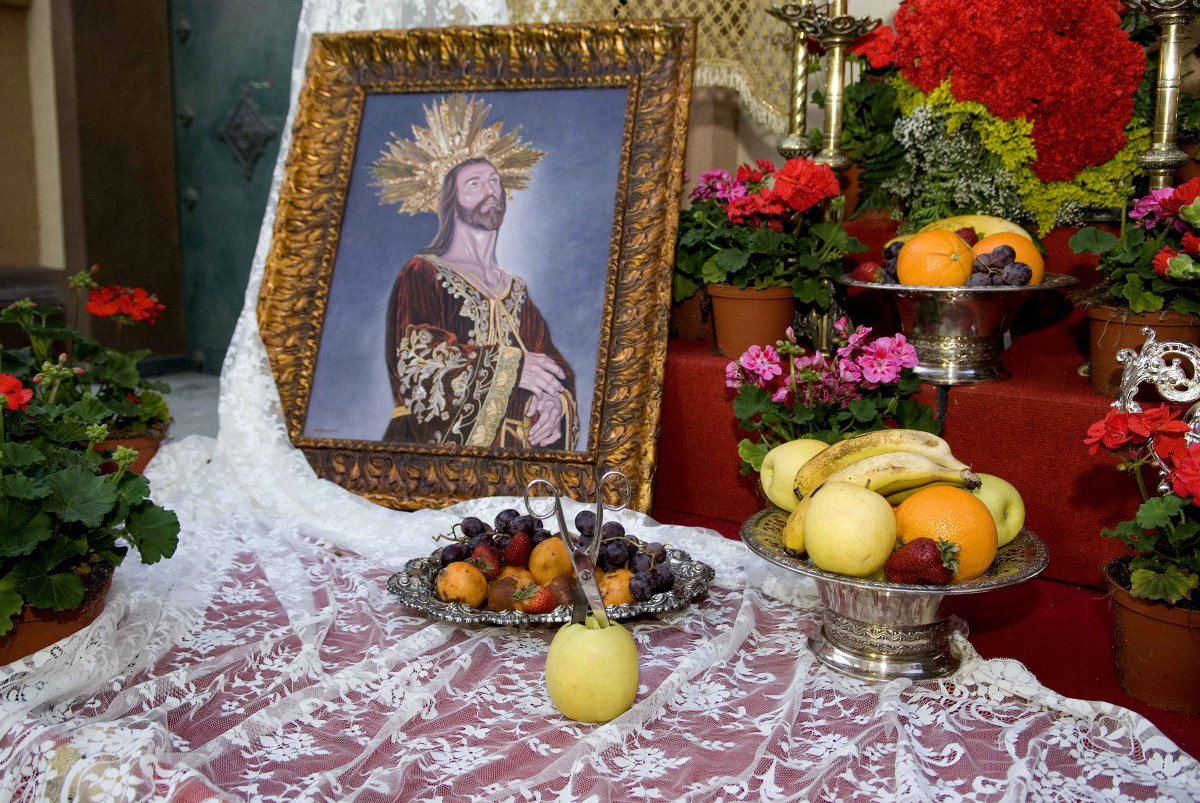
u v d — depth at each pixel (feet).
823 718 4.48
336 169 8.54
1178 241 5.80
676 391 7.52
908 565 4.30
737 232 7.30
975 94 7.10
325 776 3.94
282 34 13.51
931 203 7.58
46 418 5.72
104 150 14.05
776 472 5.40
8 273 14.01
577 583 4.72
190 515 7.36
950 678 4.73
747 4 8.52
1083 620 5.63
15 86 13.88
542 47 8.29
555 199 7.96
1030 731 4.35
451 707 4.64
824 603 4.94
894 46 7.68
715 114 10.32
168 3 14.42
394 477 7.60
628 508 7.05
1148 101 6.93
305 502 7.43
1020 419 6.06
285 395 8.06
